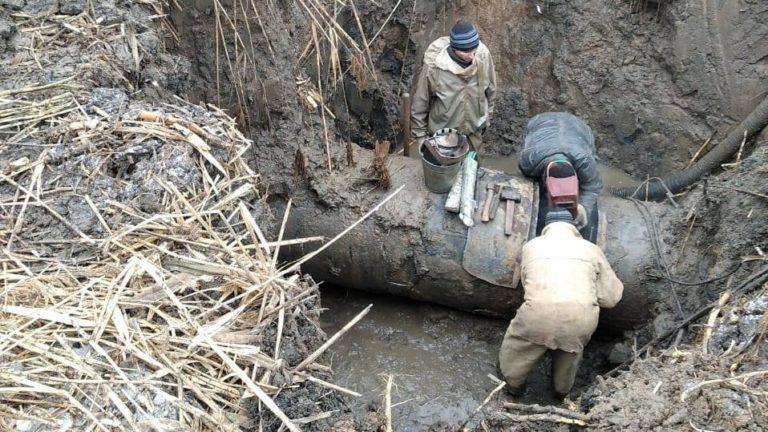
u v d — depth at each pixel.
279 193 4.59
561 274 3.61
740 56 5.04
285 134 4.63
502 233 4.37
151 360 2.38
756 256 3.67
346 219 4.55
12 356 2.33
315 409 2.54
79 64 3.59
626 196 5.38
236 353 2.48
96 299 2.53
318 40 5.05
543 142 4.45
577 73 5.94
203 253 2.80
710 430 2.65
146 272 2.67
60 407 2.24
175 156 3.07
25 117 3.25
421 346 4.67
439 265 4.47
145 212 2.90
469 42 4.65
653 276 4.26
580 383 4.42
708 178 4.40
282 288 2.74
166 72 4.00
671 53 5.42
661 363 3.17
